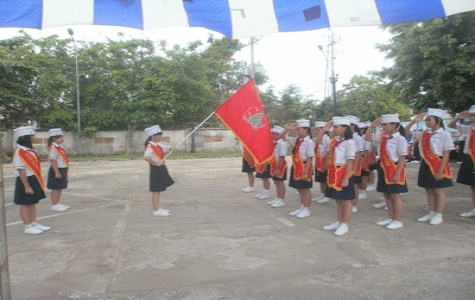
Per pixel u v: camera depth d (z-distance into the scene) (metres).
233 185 10.04
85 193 9.02
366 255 4.29
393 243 4.70
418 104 14.02
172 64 21.94
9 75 16.77
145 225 5.80
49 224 5.96
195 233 5.30
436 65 11.27
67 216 6.52
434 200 5.68
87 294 3.38
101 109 22.55
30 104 18.83
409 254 4.30
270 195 8.42
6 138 20.88
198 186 9.88
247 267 3.97
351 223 5.73
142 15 4.04
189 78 22.08
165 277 3.74
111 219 6.24
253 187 8.98
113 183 10.80
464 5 4.25
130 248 4.66
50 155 6.88
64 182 7.04
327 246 4.64
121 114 21.78
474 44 10.51
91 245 4.80
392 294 3.30
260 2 4.09
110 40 22.58
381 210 6.66
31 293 3.42
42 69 20.56
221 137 25.67
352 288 3.43
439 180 5.43
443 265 3.95
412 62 12.24
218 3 4.02
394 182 5.25
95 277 3.76
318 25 4.54
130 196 8.52
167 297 3.30
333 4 4.26
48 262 4.20
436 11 4.34
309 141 5.95
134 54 22.28
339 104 24.64
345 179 4.98
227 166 15.85
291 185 6.19
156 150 6.25
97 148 23.81
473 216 5.92
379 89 25.88
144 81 21.28
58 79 21.11
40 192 5.46
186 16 4.15
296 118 26.22
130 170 14.73
